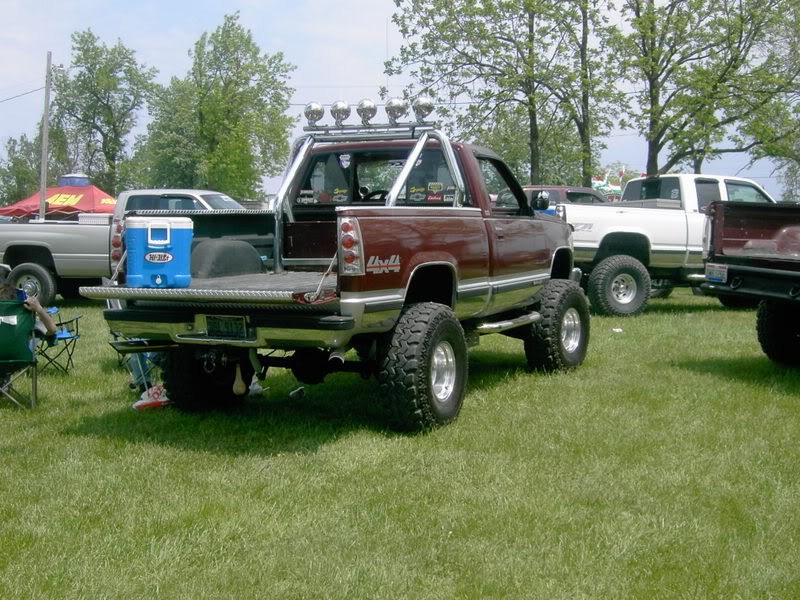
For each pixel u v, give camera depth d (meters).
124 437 5.50
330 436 5.42
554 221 7.59
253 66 47.47
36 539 3.83
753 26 25.47
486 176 6.77
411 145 6.54
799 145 30.17
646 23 24.56
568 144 26.80
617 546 3.68
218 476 4.64
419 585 3.36
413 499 4.27
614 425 5.60
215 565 3.54
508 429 5.50
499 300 6.51
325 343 4.90
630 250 12.05
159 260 5.20
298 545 3.71
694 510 4.11
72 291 13.91
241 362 5.86
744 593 3.28
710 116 24.94
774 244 7.78
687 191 12.30
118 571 3.48
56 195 31.86
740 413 5.93
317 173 6.90
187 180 48.84
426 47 25.86
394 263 5.16
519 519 3.99
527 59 24.94
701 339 9.27
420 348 5.25
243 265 6.03
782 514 4.05
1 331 6.07
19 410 6.29
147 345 5.72
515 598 3.24
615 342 9.09
